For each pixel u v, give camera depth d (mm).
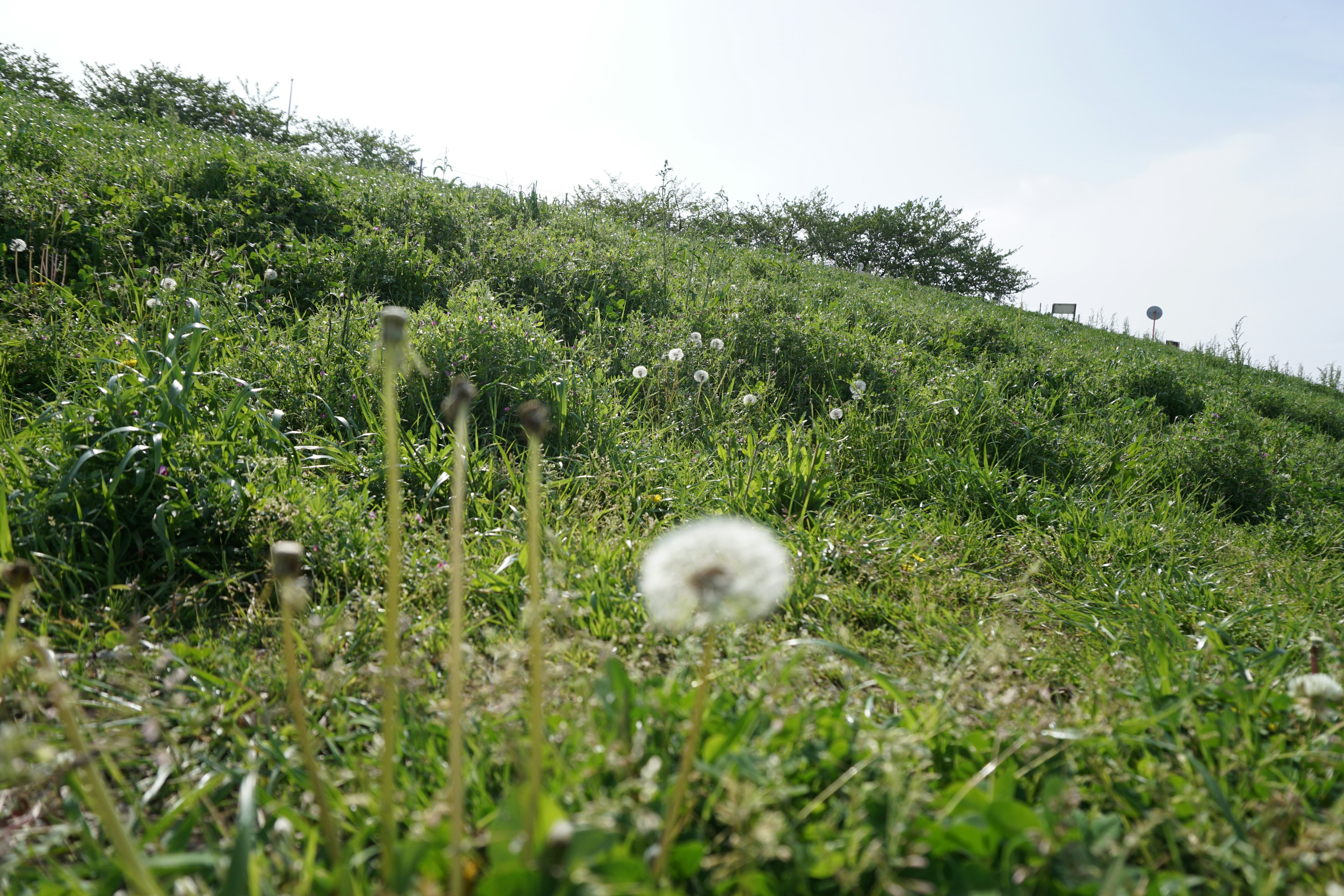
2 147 7027
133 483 3100
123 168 7035
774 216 35812
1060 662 2758
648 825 1348
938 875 1342
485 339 4945
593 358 5797
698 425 5449
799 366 6641
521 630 2479
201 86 22125
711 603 1073
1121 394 8508
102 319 4984
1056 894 1346
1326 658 2414
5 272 5297
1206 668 2633
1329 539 5375
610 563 3107
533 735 1176
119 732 1915
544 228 8961
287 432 4082
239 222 6609
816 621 2994
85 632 2490
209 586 2877
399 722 2004
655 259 8938
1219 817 1573
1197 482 6203
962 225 44000
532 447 1298
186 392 3570
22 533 2859
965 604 3516
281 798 1739
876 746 1597
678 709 1636
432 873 1188
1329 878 1460
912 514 4480
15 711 2023
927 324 9711
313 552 2957
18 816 1726
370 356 4680
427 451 3916
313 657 2301
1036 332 13352
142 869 1104
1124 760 1828
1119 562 4191
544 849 1102
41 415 3635
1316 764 1844
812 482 4406
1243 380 13367
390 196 8086
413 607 2771
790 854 1295
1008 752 1696
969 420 5930
